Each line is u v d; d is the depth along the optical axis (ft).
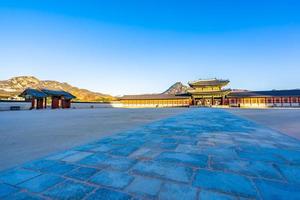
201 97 157.07
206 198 7.16
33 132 24.23
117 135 20.66
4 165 11.24
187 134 20.93
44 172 9.97
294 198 7.13
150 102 179.42
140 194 7.52
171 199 7.11
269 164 10.84
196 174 9.47
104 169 10.32
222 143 16.29
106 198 7.23
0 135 22.11
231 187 8.02
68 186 8.30
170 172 9.77
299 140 17.46
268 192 7.56
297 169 10.03
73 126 30.48
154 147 15.08
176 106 168.76
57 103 128.88
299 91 136.87
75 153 13.58
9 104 105.50
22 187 8.25
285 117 45.65
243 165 10.69
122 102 189.57
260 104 139.13
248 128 25.53
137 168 10.41
